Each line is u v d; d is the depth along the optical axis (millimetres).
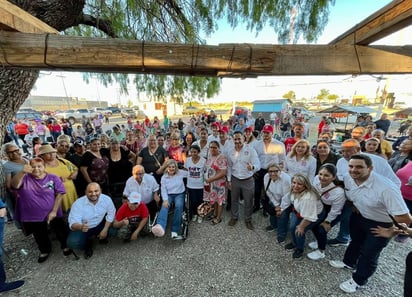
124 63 1528
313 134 13039
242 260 2484
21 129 10453
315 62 1569
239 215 3578
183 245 2779
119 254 2623
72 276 2277
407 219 1633
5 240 2906
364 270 1910
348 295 1979
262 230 3104
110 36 3723
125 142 5445
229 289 2096
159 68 1584
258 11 2975
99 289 2113
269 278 2213
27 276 2279
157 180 3719
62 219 2629
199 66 1545
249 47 1536
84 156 3314
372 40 1515
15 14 1418
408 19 1177
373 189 1774
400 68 1591
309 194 2328
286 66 1568
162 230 2650
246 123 10586
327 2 2580
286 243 2785
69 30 4098
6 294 2057
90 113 26172
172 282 2189
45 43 1487
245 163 2990
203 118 13305
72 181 3070
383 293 1989
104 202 2676
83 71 1679
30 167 2355
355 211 2078
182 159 4000
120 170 3586
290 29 2945
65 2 2672
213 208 3445
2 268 2086
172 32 3848
